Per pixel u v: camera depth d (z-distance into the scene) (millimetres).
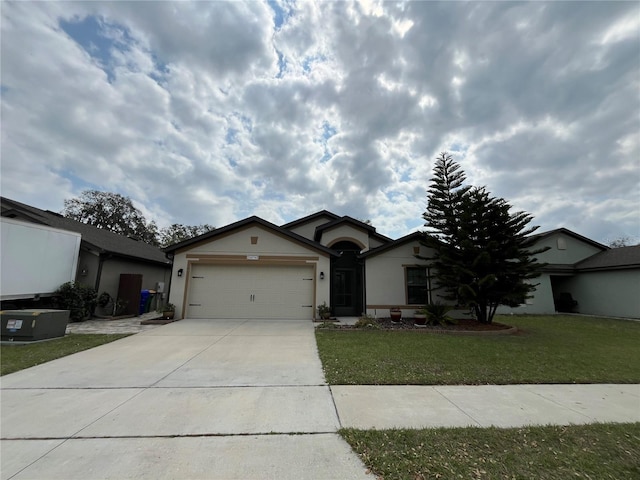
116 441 2969
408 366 5770
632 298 15906
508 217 11086
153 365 5703
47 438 3014
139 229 33594
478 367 5816
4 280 9297
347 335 9008
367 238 15273
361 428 3312
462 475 2506
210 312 12156
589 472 2586
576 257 19609
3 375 5012
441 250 12164
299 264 12594
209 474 2465
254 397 4195
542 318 15203
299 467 2582
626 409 4012
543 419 3650
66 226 13930
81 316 11273
